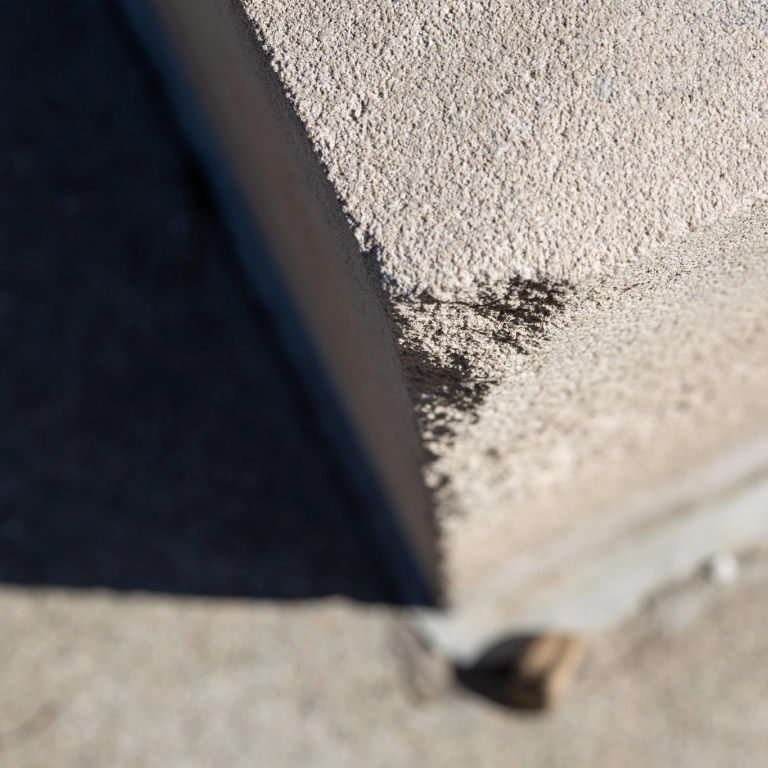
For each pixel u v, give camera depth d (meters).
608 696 2.89
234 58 1.56
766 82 1.11
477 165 1.06
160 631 2.78
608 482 2.31
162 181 2.96
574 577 2.95
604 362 1.43
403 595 2.86
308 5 1.13
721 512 3.02
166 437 2.86
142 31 2.96
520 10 1.11
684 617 2.97
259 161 1.99
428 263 1.03
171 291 2.92
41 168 2.92
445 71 1.10
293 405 2.90
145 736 2.71
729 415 2.21
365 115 1.09
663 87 1.10
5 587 2.75
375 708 2.80
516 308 1.09
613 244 1.05
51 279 2.89
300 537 2.86
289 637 2.81
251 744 2.74
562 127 1.08
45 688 2.70
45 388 2.84
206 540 2.83
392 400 1.63
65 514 2.80
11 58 2.94
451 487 1.72
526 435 1.62
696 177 1.07
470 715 2.83
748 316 1.54
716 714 2.90
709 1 1.13
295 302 2.71
